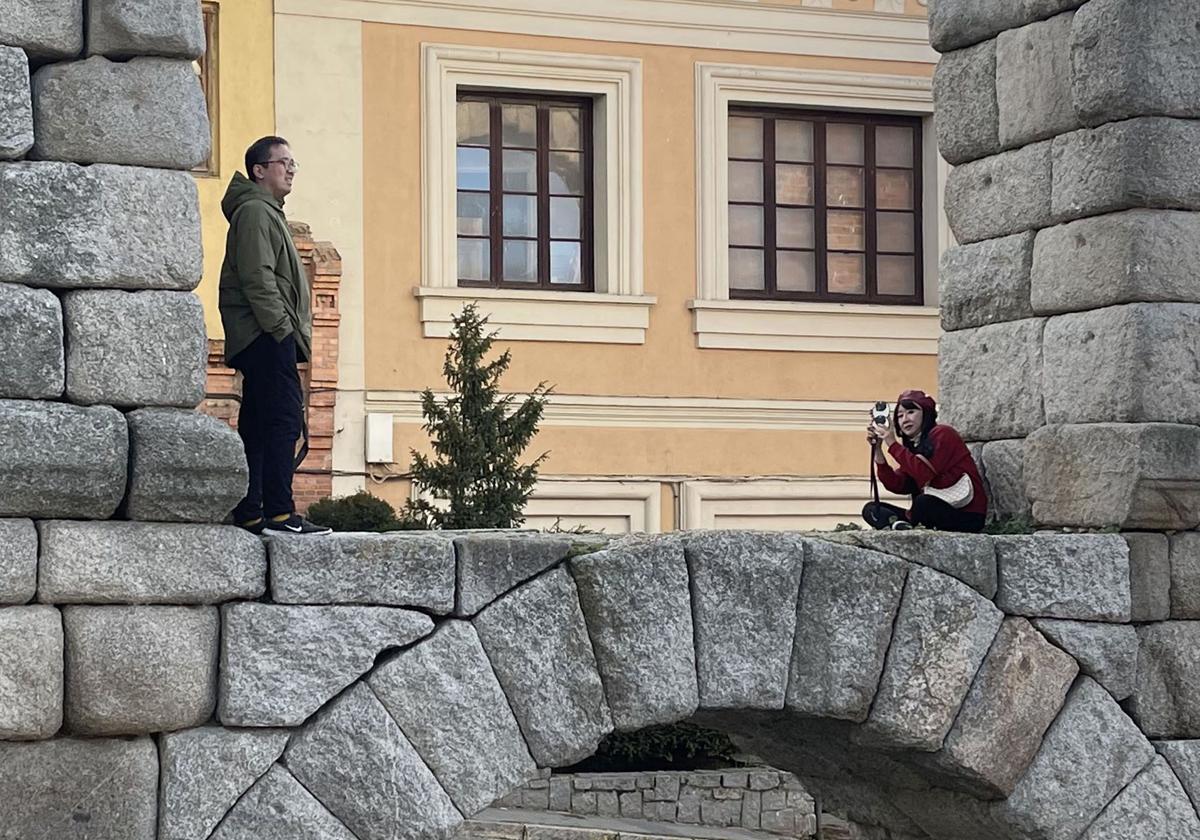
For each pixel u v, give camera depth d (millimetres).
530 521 20781
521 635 9133
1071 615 10180
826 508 22062
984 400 11344
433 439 19219
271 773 8656
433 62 20688
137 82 8438
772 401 21875
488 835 17172
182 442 8391
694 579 9508
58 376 8258
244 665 8617
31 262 8250
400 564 8906
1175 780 10289
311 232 20203
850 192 22547
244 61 20047
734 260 22109
